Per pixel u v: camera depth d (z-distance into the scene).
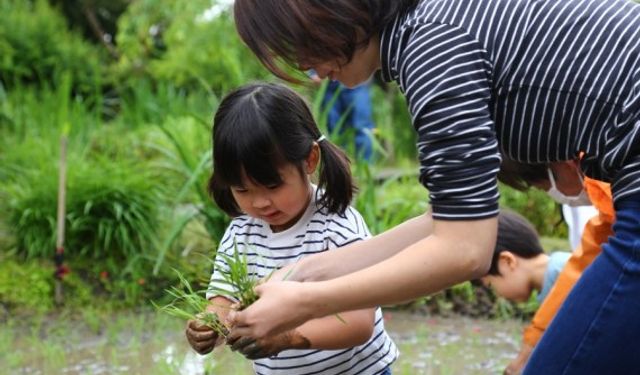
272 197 2.25
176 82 9.15
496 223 1.80
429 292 1.81
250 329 1.81
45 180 5.04
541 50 1.84
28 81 9.63
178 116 7.36
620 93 1.82
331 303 1.79
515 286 3.44
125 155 6.41
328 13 1.85
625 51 1.84
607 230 2.77
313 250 2.37
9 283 4.73
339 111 6.70
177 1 9.77
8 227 5.11
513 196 5.81
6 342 4.25
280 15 1.87
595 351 1.87
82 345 4.27
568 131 1.87
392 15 1.89
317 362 2.37
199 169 4.58
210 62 9.02
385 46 1.90
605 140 1.85
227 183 2.27
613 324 1.85
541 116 1.87
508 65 1.84
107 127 7.28
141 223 4.93
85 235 5.00
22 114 7.49
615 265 1.85
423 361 4.02
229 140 2.19
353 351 2.38
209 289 2.16
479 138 1.77
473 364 3.96
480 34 1.83
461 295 4.85
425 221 2.21
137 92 8.18
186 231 5.23
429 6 1.88
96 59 10.00
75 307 4.70
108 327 4.49
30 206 4.97
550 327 1.94
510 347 4.23
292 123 2.24
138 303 4.77
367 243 2.20
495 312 4.77
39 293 4.71
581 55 1.84
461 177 1.76
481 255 1.78
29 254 4.87
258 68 8.15
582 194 2.90
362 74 2.00
